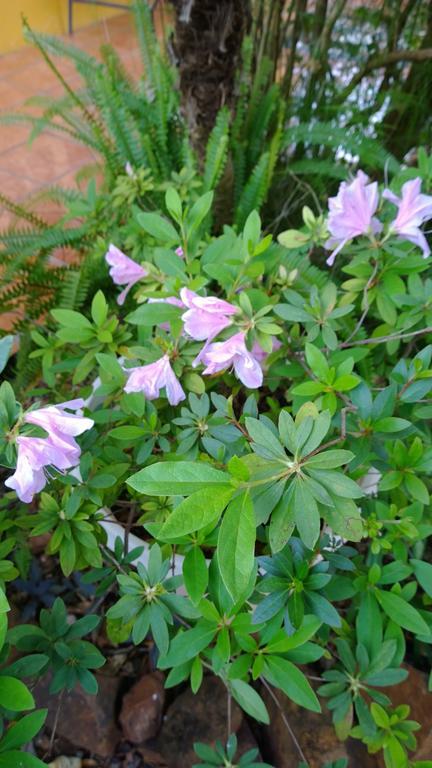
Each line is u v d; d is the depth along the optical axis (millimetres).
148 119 921
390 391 380
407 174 573
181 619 439
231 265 449
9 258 857
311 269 621
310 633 373
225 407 420
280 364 509
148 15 994
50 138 1432
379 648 419
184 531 240
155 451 511
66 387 728
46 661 365
